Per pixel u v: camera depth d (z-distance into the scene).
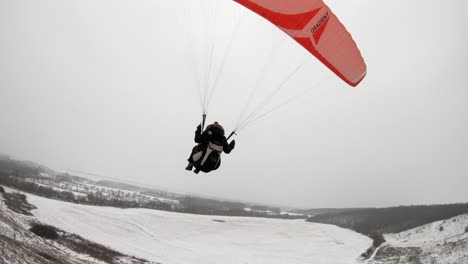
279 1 7.83
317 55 8.53
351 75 8.88
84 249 29.12
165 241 47.03
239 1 8.05
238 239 59.84
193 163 7.75
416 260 48.44
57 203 59.75
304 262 48.75
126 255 32.31
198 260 39.12
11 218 29.84
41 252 18.84
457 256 46.44
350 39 8.48
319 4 8.02
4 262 12.13
